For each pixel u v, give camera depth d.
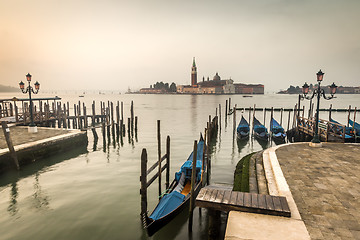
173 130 31.94
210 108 72.25
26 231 8.42
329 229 4.89
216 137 27.16
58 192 11.70
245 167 10.98
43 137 17.88
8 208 10.10
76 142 19.34
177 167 15.82
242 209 5.33
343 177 7.90
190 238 8.08
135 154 19.34
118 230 8.54
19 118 25.77
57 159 17.28
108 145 22.83
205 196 5.75
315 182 7.47
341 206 5.90
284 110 62.53
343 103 106.38
